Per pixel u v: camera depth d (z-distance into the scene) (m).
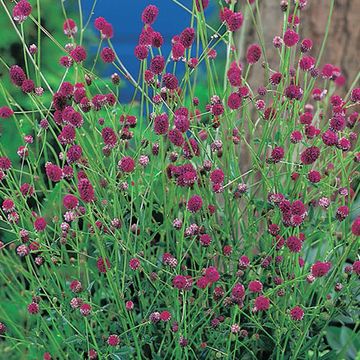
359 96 3.07
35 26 5.48
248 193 3.57
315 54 4.45
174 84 2.93
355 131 4.16
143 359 3.14
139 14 8.24
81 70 3.11
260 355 3.23
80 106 2.97
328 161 3.16
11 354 3.90
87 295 3.17
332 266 3.28
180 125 2.71
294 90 2.96
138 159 3.09
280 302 3.12
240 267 2.90
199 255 3.18
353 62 4.45
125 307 2.95
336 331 3.58
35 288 3.22
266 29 4.27
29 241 3.04
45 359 3.12
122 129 3.06
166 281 3.06
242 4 4.36
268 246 3.12
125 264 2.90
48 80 5.42
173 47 2.94
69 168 3.02
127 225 3.22
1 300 4.09
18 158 5.09
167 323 3.03
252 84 4.32
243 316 3.17
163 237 3.26
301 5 3.29
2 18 5.40
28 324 3.79
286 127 3.26
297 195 3.10
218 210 3.25
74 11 5.68
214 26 6.02
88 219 3.15
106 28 3.18
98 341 3.14
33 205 4.88
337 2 4.38
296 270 3.03
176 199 3.26
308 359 3.12
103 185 3.19
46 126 3.09
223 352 3.00
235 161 3.20
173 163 3.21
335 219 3.00
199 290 3.10
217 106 3.01
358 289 3.11
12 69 2.96
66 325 3.24
